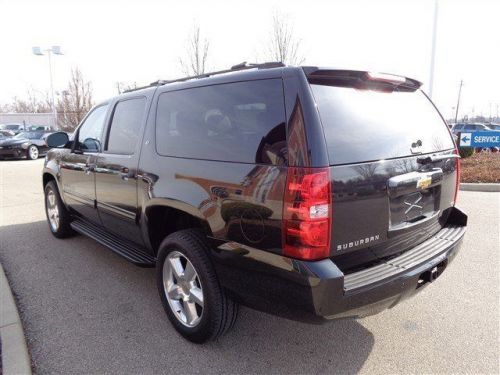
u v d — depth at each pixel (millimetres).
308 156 2135
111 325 3199
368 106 2580
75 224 5012
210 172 2639
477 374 2586
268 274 2314
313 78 2330
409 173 2623
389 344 2932
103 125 4105
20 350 2785
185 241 2803
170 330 3129
